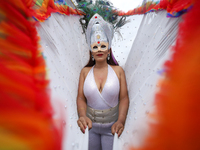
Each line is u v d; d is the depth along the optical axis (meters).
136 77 1.00
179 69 0.34
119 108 1.09
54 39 0.84
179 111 0.31
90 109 1.14
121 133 0.89
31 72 0.30
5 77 0.25
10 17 0.31
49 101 0.32
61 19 1.07
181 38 0.37
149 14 1.07
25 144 0.23
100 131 1.14
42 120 0.28
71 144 0.53
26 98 0.27
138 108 0.73
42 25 0.74
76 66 1.17
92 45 1.10
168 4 0.68
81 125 0.87
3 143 0.22
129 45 1.39
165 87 0.36
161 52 0.69
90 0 1.34
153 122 0.35
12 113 0.24
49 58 0.67
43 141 0.26
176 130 0.30
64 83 0.82
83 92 1.16
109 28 1.11
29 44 0.33
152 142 0.33
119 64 1.34
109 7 1.32
